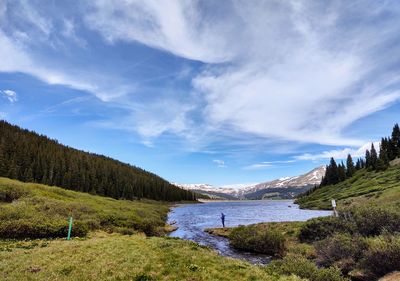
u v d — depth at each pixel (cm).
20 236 2875
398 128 15625
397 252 1859
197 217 8875
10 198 4647
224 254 3241
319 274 1781
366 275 1964
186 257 1884
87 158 18500
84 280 1426
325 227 3191
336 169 17150
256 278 1547
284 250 3148
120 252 1955
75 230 3259
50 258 1777
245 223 6556
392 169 12562
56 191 6147
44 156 14312
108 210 4975
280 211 10956
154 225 4750
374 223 2791
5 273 1492
